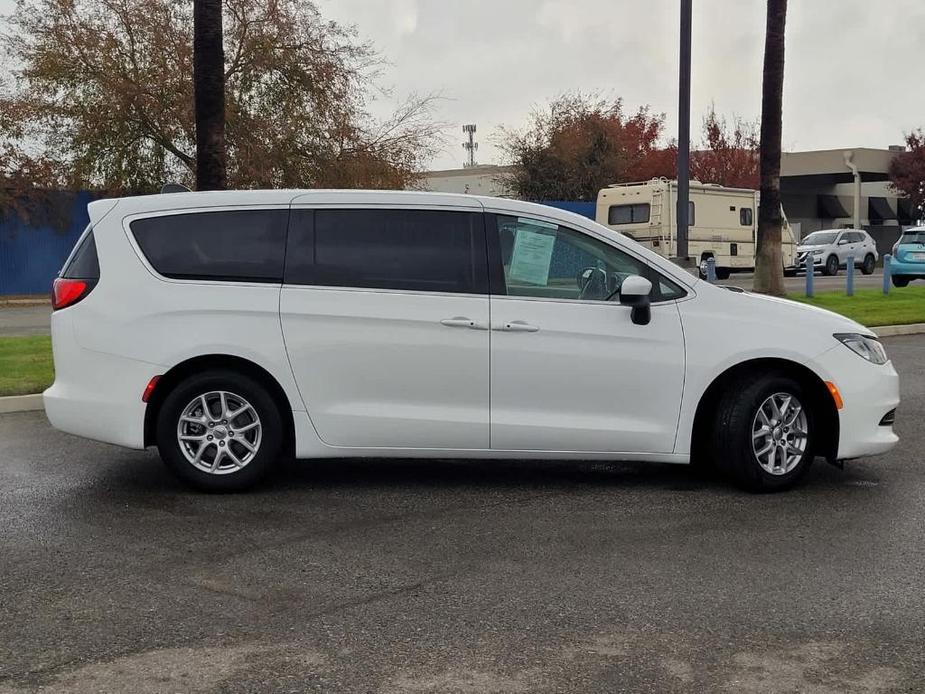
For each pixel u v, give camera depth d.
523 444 6.38
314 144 28.55
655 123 49.81
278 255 6.35
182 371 6.34
